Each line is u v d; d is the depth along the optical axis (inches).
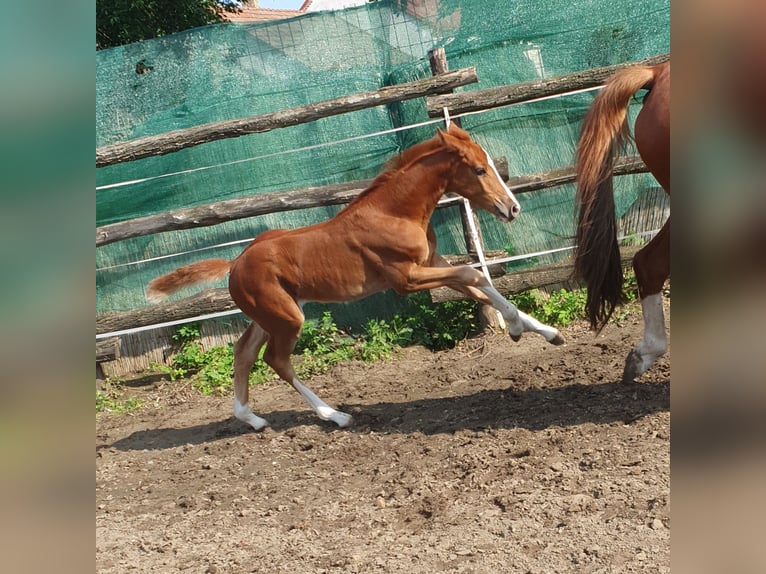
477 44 264.4
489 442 158.9
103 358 257.0
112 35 360.2
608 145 160.4
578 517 121.7
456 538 121.3
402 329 257.8
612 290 165.6
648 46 258.5
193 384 250.8
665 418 154.7
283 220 273.0
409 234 178.4
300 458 172.2
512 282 251.8
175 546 132.6
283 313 181.8
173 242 272.2
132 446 198.8
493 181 179.5
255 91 267.0
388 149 267.6
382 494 143.6
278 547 127.6
